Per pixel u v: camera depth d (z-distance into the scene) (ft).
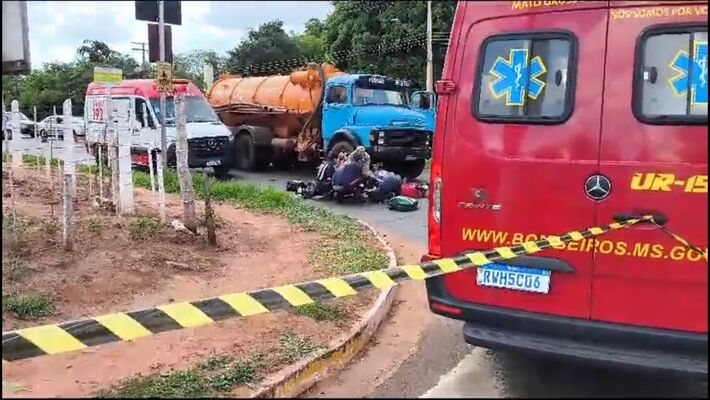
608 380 12.92
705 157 11.87
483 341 13.25
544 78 13.05
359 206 40.65
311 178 55.26
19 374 13.32
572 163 12.78
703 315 12.05
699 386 12.43
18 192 32.42
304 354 15.26
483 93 13.67
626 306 12.53
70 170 22.56
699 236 11.94
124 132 27.81
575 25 12.78
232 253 24.59
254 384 13.53
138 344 15.30
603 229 12.55
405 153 50.14
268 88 59.47
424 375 15.23
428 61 81.25
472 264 13.04
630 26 12.37
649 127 12.22
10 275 18.21
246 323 17.07
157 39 37.65
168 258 22.29
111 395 12.57
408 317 19.74
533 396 13.07
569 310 12.93
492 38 13.60
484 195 13.65
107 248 22.11
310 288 12.69
